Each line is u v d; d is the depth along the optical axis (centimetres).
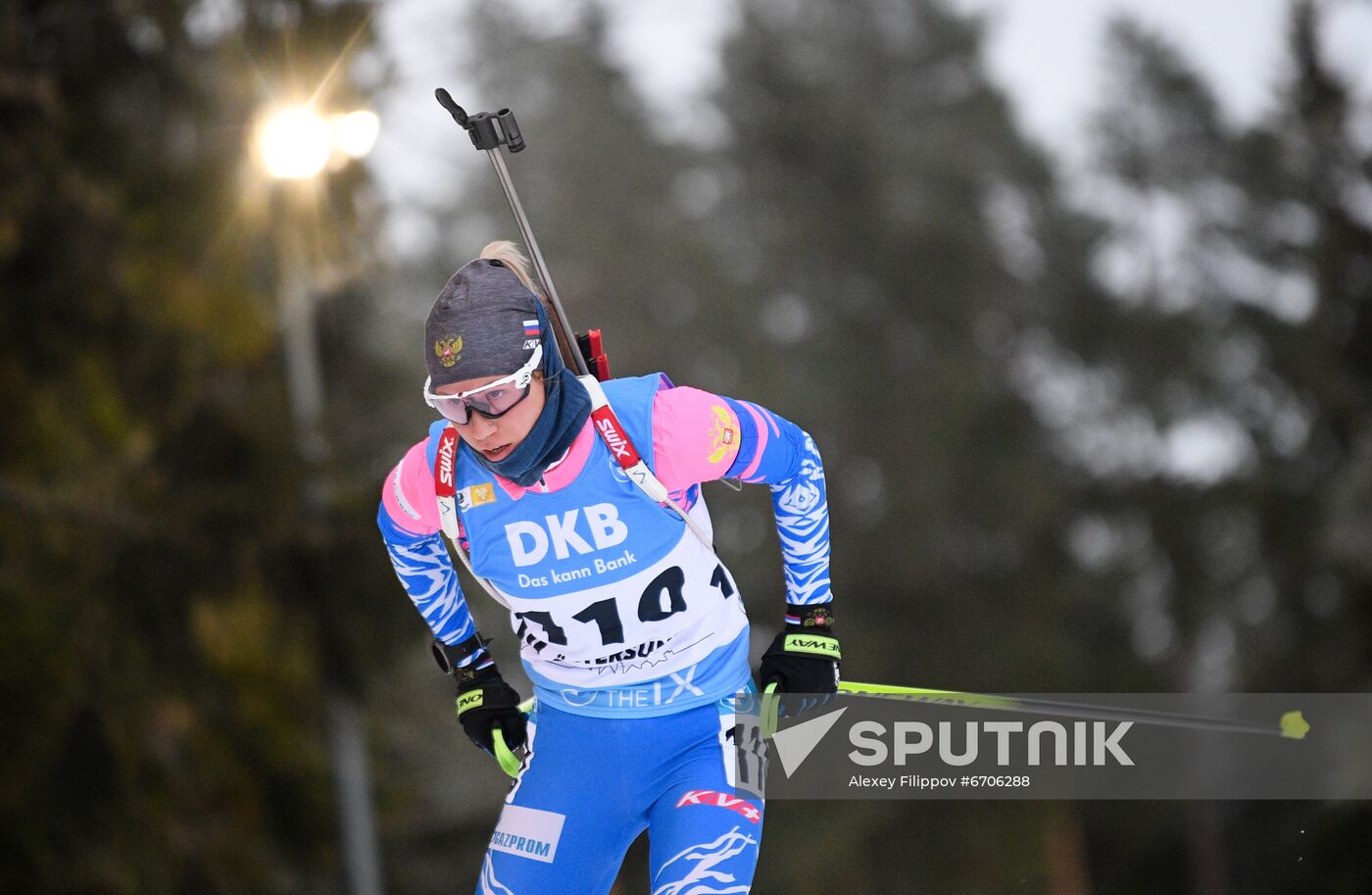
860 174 12688
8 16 3784
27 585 3644
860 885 8338
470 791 4947
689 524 1051
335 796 4150
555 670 1109
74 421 3903
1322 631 9862
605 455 1009
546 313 1005
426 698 4366
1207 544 11631
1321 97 11656
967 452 11494
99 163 4125
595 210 12494
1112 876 9425
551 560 1035
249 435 4031
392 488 1085
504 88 10538
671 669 1089
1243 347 12625
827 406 11800
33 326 3956
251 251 4159
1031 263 13200
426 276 12106
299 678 3997
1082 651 10962
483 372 947
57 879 3584
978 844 8075
